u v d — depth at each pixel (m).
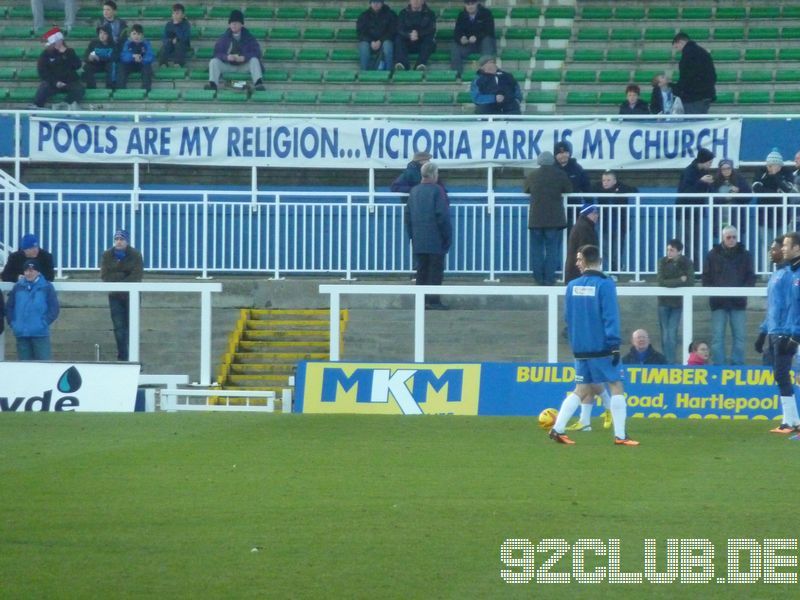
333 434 53.00
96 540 33.66
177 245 83.81
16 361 65.06
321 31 113.00
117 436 52.16
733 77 107.50
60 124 91.25
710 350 73.69
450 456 46.81
